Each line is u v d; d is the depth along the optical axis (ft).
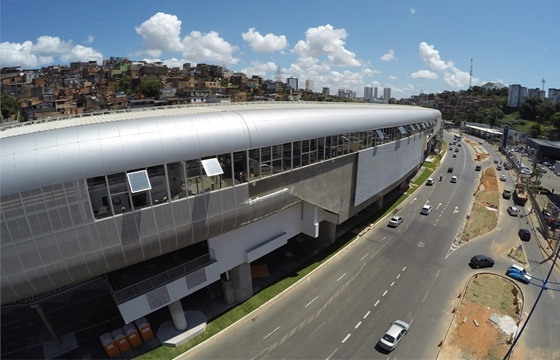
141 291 70.44
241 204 80.18
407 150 178.29
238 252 89.61
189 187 69.72
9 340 84.69
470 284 107.24
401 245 133.49
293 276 109.40
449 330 86.53
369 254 125.70
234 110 87.20
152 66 582.35
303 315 91.61
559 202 190.49
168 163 65.67
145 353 77.82
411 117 174.29
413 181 228.43
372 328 86.89
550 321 90.99
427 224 155.22
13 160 52.39
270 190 88.63
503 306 96.68
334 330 86.07
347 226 149.59
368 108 146.20
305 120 96.32
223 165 74.54
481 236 143.33
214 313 91.25
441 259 123.13
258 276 108.88
